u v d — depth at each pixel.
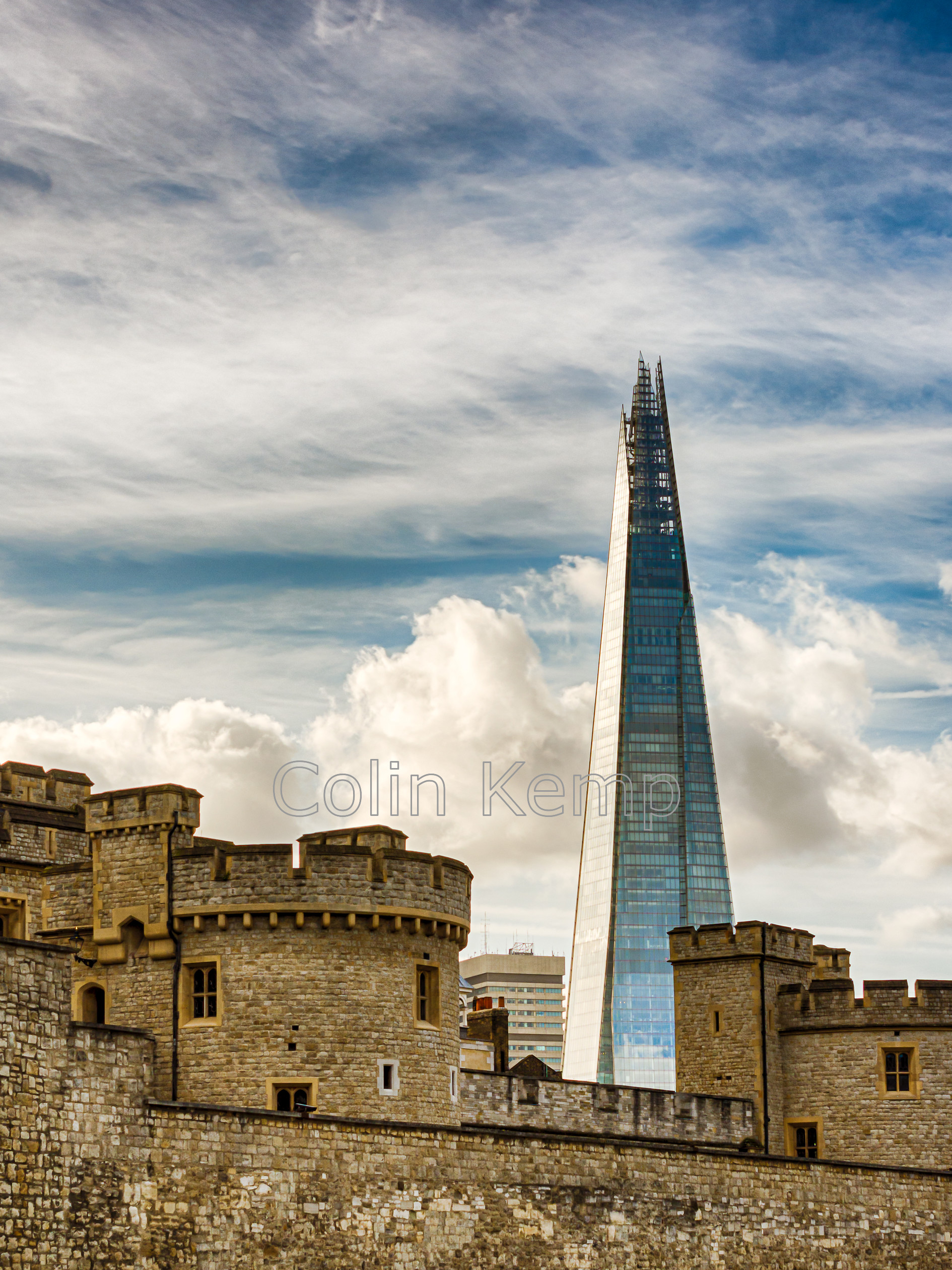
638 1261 53.03
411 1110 50.91
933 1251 62.41
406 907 51.88
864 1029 70.00
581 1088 63.88
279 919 50.97
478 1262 48.78
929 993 69.69
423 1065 51.56
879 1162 68.75
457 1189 48.75
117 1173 41.47
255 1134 44.44
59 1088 40.50
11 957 39.97
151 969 51.91
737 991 72.00
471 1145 49.47
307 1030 50.38
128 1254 41.31
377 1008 51.06
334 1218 45.56
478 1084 60.06
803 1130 70.69
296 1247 44.59
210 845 53.88
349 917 51.16
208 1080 50.44
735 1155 56.94
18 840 57.31
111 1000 52.38
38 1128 39.88
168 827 52.53
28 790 61.66
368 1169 46.66
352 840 54.97
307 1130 45.53
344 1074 50.28
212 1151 43.47
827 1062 70.44
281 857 51.28
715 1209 55.72
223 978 50.94
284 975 50.75
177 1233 42.34
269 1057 50.22
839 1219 59.62
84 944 53.25
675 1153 55.06
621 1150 53.47
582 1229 51.72
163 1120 42.69
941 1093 68.75
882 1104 69.19
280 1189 44.62
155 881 52.19
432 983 52.75
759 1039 70.94
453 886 53.66
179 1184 42.66
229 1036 50.50
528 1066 79.25
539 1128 61.94
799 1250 58.03
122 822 53.03
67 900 54.28
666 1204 54.31
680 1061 72.94
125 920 52.31
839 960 77.88
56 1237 39.84
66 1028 40.97
